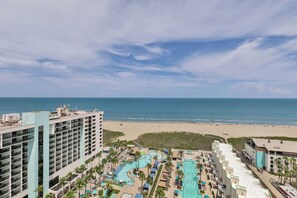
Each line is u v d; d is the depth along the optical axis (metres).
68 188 66.44
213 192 67.25
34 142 55.66
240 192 53.28
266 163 85.06
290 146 87.19
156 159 98.12
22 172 53.22
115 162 88.06
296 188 68.69
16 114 60.78
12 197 50.00
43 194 58.81
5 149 48.59
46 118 60.03
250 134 148.25
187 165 93.94
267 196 52.94
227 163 74.00
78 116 81.31
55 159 66.75
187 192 67.88
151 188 69.12
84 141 86.31
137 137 144.38
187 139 137.50
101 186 70.31
